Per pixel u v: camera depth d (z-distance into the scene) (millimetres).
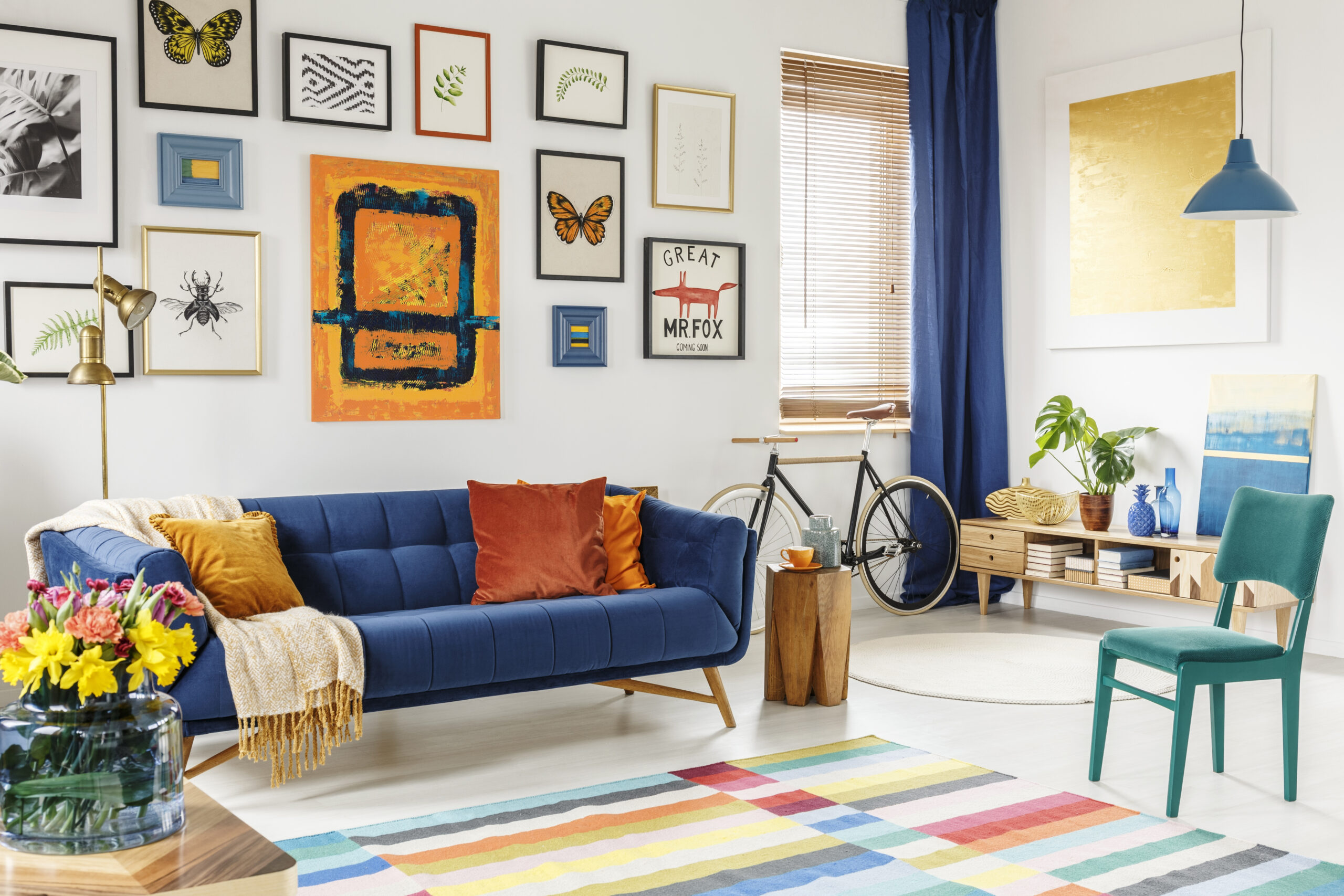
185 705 2785
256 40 4000
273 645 2885
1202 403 5008
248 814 2832
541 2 4539
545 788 3020
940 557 5645
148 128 3865
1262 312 4766
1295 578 2930
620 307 4766
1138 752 3344
